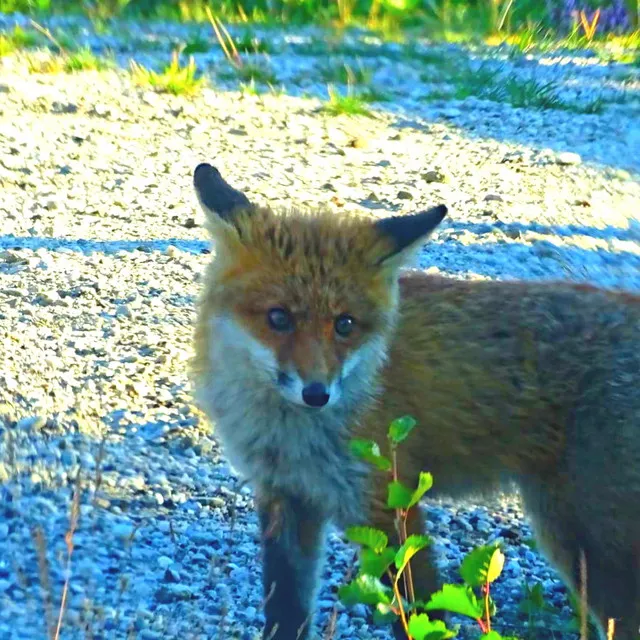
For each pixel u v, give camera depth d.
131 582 9.12
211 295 8.64
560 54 33.50
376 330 8.42
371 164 21.33
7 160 20.02
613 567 8.41
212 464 11.17
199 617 8.84
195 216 17.97
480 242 17.42
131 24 33.81
